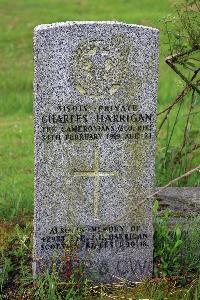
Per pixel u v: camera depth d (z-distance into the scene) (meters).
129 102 2.46
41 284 2.40
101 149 2.49
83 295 2.47
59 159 2.48
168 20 2.88
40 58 2.39
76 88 2.42
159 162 3.43
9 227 3.02
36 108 2.43
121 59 2.42
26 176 3.67
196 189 3.16
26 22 7.74
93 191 2.52
